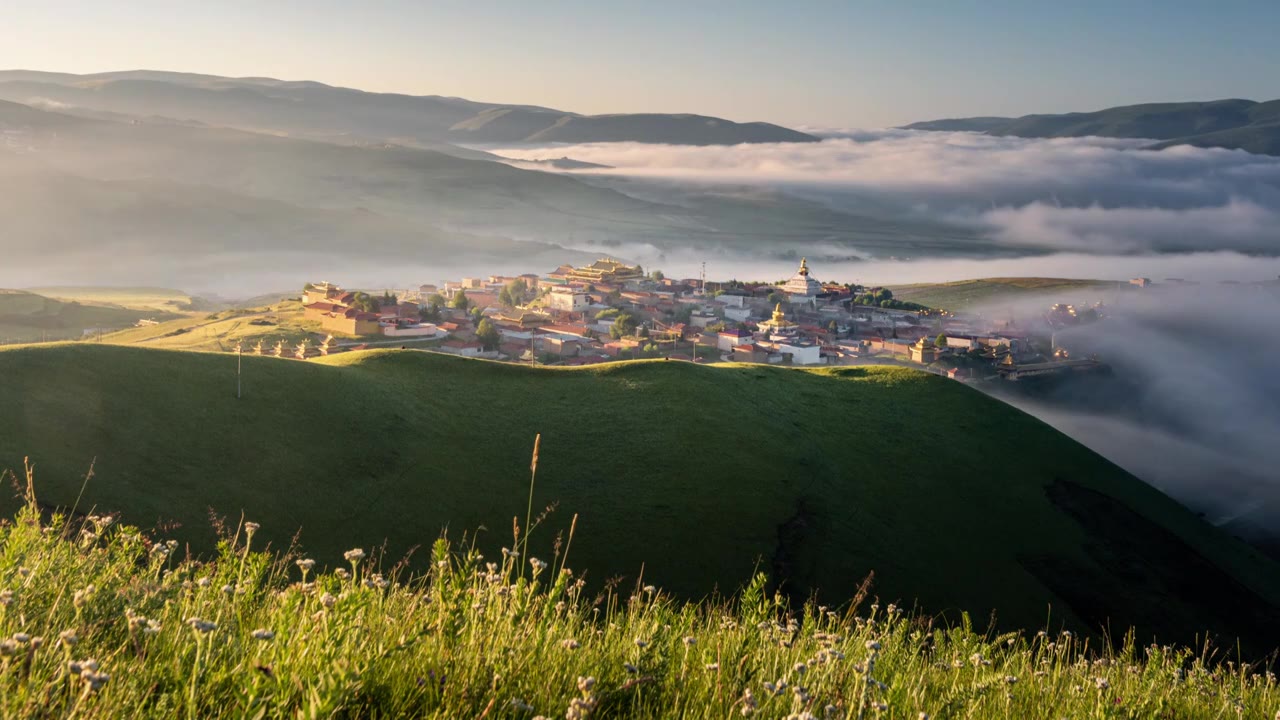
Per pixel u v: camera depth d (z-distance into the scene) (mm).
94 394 50000
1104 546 67375
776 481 61250
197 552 39125
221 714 4223
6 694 3932
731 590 47875
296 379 59844
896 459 72312
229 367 58812
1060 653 10102
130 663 4844
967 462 74875
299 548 39875
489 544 47688
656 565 49188
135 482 43531
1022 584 58812
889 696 5883
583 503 54281
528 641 5832
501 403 67000
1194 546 69938
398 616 6277
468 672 5242
